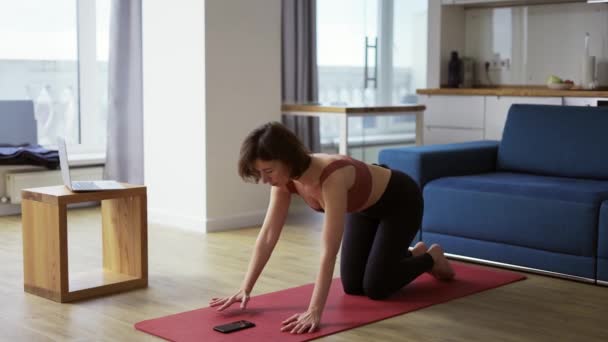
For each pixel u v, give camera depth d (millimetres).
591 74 6395
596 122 4418
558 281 3871
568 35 6664
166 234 5055
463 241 4250
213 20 5105
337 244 3043
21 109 6109
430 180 4438
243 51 5297
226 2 5164
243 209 5391
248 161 2936
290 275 3979
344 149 5477
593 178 4355
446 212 4293
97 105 6629
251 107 5379
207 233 5113
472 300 3539
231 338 2963
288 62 6969
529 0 6762
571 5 6621
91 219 5605
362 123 7148
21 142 6098
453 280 3855
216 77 5156
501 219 4074
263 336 2986
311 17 7086
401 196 3451
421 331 3104
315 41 7125
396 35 7348
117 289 3676
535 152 4598
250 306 3396
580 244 3822
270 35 5453
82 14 6500
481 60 7203
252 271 3305
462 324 3193
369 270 3480
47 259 3545
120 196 3660
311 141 7141
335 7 7363
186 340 2943
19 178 5734
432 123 6949
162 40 5328
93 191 3576
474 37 7234
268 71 5465
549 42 6777
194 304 3480
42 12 6336
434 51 7082
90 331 3102
